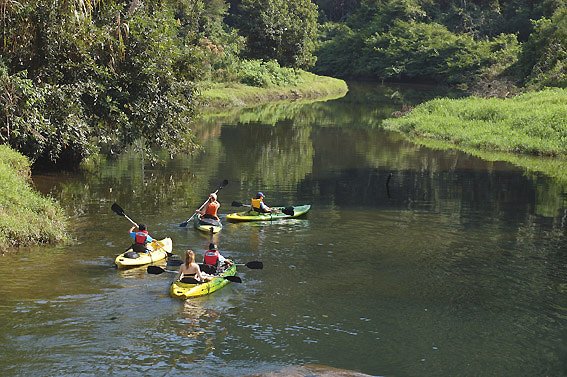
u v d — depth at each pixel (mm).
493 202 22422
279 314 12305
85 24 23219
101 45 23781
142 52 25016
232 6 100062
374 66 91000
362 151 34344
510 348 11102
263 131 41969
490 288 13961
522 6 89625
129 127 24578
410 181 26094
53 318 11711
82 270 14336
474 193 23891
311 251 16422
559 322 12211
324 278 14391
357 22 105500
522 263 15695
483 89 60219
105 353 10469
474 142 36500
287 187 24594
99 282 13633
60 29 22344
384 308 12719
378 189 24453
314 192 23797
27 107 20953
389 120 48219
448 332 11680
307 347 10930
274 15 76562
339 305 12812
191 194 22781
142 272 14406
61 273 14062
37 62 22828
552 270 15203
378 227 18891
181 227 18375
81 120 23375
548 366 10500
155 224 18594
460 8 95500
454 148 35875
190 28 65125
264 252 16266
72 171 26375
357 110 57750
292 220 19578
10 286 13148
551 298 13422
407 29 91875
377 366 10367
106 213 19594
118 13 24516
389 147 35938
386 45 92188
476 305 12969
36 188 22719
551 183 25953
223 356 10508
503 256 16250
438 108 48406
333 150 34562
